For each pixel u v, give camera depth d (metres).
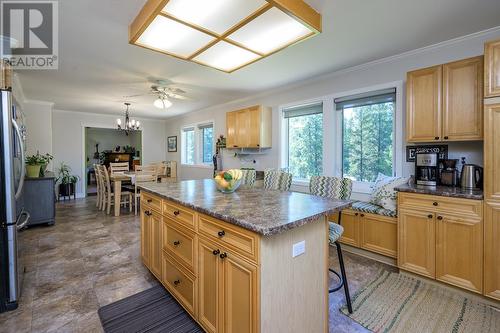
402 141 2.88
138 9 1.93
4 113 1.84
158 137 8.06
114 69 3.30
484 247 1.92
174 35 1.96
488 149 1.91
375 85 3.10
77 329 1.65
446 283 2.13
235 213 1.36
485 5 1.92
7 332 1.62
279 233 1.21
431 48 2.64
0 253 1.83
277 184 2.87
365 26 2.23
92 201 6.16
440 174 2.50
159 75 3.55
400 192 2.40
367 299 2.02
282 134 4.32
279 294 1.24
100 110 6.41
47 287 2.16
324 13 2.01
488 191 1.91
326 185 2.24
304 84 3.92
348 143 3.50
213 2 1.55
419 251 2.28
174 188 2.37
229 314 1.33
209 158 6.38
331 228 1.91
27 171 3.89
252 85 4.06
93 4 1.88
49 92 4.47
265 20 1.75
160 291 2.11
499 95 1.87
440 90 2.35
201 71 3.40
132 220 4.35
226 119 5.11
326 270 1.55
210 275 1.47
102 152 9.92
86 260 2.71
